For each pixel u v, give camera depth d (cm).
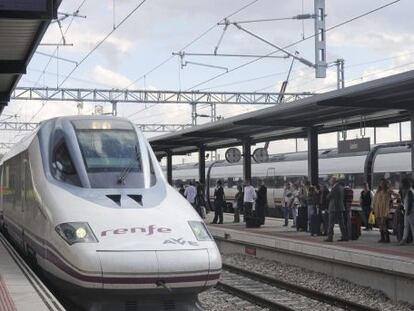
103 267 764
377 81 1341
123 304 794
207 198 4100
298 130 2331
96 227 809
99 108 2939
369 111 1792
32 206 997
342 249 1416
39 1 1149
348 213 1672
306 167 3122
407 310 1126
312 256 1524
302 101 1636
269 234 1897
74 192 886
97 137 971
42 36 1314
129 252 775
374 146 2698
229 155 2520
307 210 1991
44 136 1022
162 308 806
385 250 1397
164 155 3822
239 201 2534
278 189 3356
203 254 809
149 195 897
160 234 809
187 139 2816
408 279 1182
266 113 1878
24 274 944
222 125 2197
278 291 1301
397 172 2497
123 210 844
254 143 2931
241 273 1558
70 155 941
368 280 1316
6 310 706
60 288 860
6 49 1448
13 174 1334
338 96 1495
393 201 1730
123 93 4366
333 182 1655
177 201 910
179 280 786
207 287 819
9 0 1133
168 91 4412
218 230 2109
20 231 1175
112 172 920
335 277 1442
